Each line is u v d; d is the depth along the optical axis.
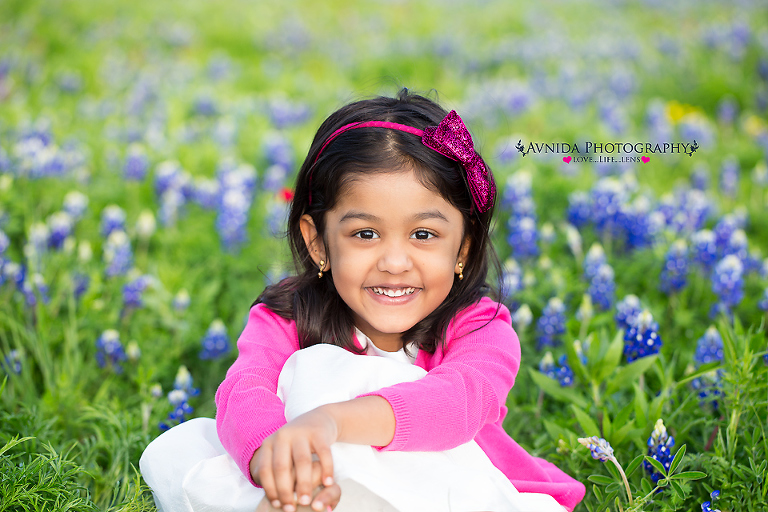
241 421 2.07
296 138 7.18
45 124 6.32
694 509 2.55
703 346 3.23
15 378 3.07
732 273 3.75
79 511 2.33
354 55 10.95
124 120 7.76
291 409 2.04
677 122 8.18
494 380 2.27
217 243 4.79
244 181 5.61
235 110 7.98
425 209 2.18
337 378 2.10
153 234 4.93
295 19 13.00
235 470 2.12
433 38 11.28
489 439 2.45
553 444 2.80
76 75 9.27
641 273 4.35
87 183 5.56
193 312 3.96
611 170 6.14
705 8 14.02
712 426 2.86
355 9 14.20
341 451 1.92
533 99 8.45
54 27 11.14
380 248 2.21
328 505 1.80
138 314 3.95
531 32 12.51
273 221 4.89
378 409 1.98
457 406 2.09
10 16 11.44
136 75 9.57
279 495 1.80
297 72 10.40
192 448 2.21
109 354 3.44
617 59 10.52
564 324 3.58
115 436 2.77
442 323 2.42
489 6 14.43
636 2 14.63
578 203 4.84
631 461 2.46
